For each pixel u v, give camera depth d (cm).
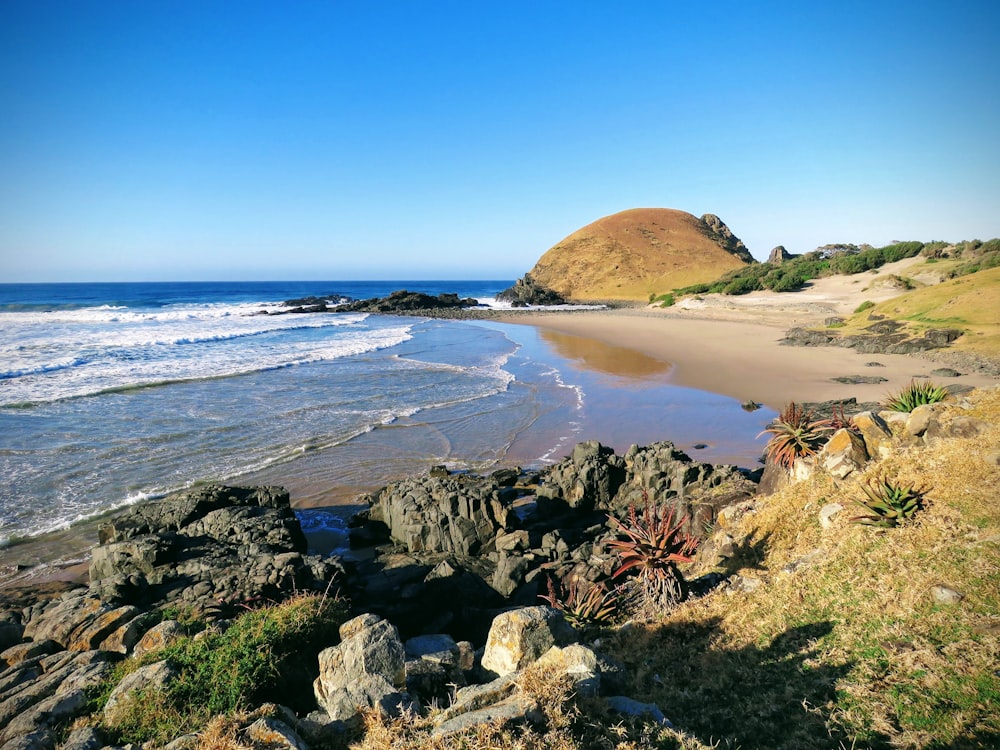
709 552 915
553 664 450
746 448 2009
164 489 1639
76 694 512
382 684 443
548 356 4294
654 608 755
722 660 560
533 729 369
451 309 10212
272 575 948
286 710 419
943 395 986
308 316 8269
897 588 552
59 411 2405
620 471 1617
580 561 1118
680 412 2519
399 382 3191
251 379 3188
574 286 12688
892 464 789
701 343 4669
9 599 1057
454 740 356
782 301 6950
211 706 460
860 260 7700
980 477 663
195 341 4709
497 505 1325
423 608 1016
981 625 463
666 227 14700
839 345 3916
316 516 1547
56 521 1437
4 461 1822
